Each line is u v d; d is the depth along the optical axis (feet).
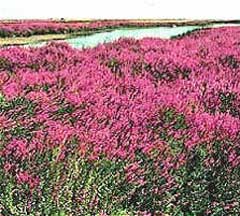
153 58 41.09
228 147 23.50
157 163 20.66
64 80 29.91
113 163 19.89
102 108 25.00
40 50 42.06
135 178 19.51
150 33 163.02
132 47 48.88
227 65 45.55
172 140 23.07
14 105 24.49
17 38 142.31
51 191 17.98
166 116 25.99
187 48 53.26
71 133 21.07
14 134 21.26
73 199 18.12
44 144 20.07
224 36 78.79
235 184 21.66
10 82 28.32
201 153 22.29
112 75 33.27
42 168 18.75
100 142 20.71
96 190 18.38
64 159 19.21
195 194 20.67
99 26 206.28
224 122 25.57
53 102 25.32
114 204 18.57
